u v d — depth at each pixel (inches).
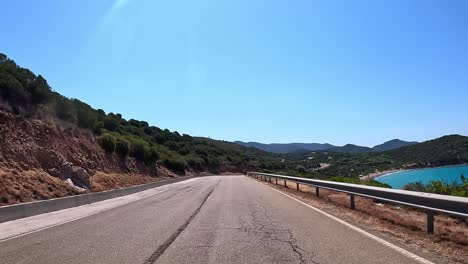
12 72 1310.3
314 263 304.2
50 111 1455.5
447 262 299.7
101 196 967.6
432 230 410.6
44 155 1153.4
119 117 3917.3
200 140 5885.8
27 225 539.2
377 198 544.7
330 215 574.9
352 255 325.7
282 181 1831.9
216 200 878.4
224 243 386.3
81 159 1467.8
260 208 693.3
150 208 737.6
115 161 1900.8
